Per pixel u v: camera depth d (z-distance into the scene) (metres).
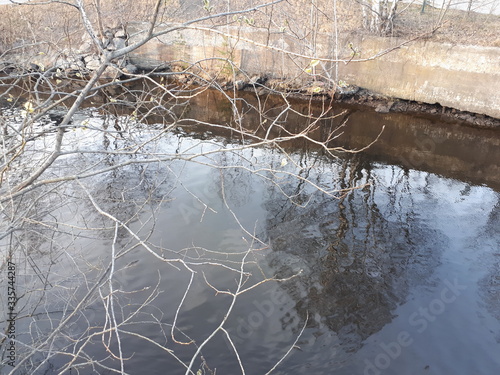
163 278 6.55
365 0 14.15
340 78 14.91
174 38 16.19
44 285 5.53
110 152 3.40
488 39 13.09
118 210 8.07
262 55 15.48
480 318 6.10
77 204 7.93
